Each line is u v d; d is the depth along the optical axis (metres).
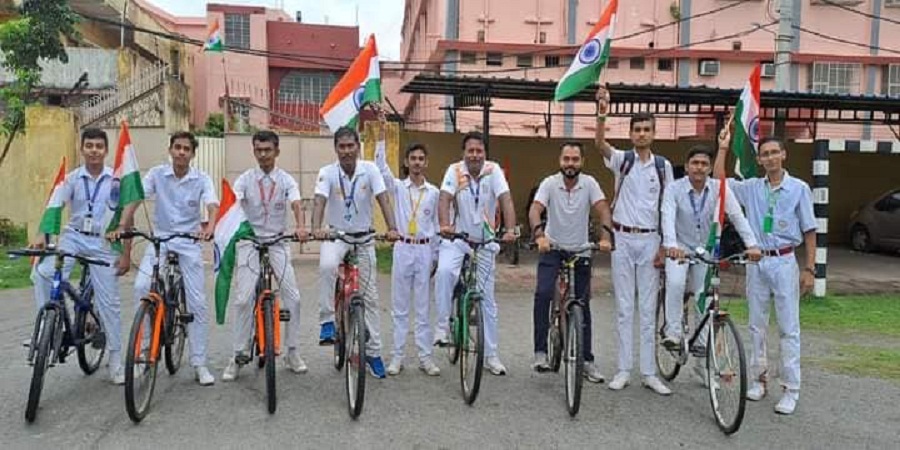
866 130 21.58
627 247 5.67
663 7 21.31
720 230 5.35
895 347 7.45
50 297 5.13
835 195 18.84
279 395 5.44
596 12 20.89
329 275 5.92
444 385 5.79
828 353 7.15
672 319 5.64
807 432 4.87
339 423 4.87
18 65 16.45
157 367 5.52
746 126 6.06
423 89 13.18
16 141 16.64
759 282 5.45
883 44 21.73
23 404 5.14
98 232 5.50
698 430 4.88
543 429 4.84
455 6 20.52
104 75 19.47
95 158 5.47
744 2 21.36
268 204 5.83
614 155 5.69
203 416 4.96
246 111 23.48
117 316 5.64
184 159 5.55
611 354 7.02
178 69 26.08
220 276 5.53
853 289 11.59
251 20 27.36
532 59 20.61
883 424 5.05
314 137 14.17
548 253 6.02
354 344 5.05
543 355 6.18
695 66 21.23
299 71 28.31
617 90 12.77
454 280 6.06
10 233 15.85
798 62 21.33
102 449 4.36
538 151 17.67
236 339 5.75
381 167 6.52
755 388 5.60
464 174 6.02
